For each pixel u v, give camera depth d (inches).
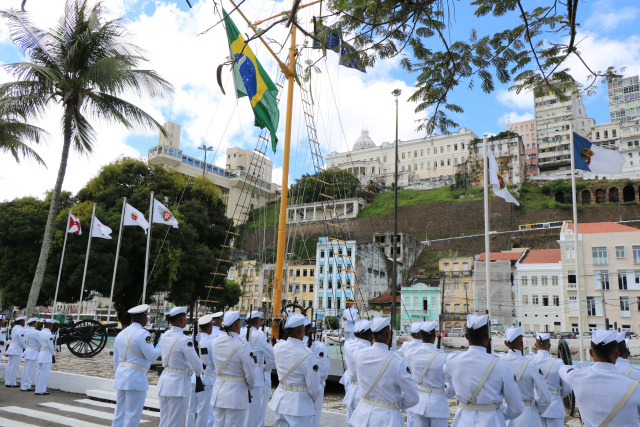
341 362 555.5
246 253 3366.1
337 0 219.1
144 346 300.0
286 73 661.9
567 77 241.8
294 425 234.2
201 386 314.2
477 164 3996.1
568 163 4281.5
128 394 295.7
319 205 3841.0
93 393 471.5
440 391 255.9
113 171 1539.1
